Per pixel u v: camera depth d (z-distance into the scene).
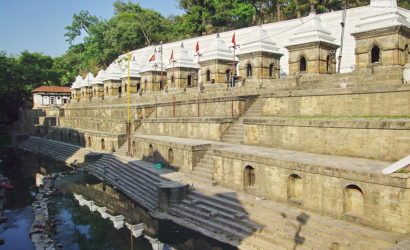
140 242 16.28
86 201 23.12
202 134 24.88
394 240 11.01
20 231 18.58
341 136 16.05
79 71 83.00
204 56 35.62
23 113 68.25
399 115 15.73
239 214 15.16
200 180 19.80
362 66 23.41
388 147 14.47
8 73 69.94
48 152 44.69
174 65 39.31
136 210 20.39
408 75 18.19
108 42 71.00
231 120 23.62
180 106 30.45
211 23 66.62
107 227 18.44
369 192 12.23
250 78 30.22
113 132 36.97
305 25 27.00
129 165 27.05
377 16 22.56
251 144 20.67
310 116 19.34
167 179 20.67
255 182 16.69
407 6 47.41
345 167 13.23
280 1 53.28
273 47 30.52
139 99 40.28
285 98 20.67
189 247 15.00
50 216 20.48
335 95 18.12
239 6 57.47
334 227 12.49
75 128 47.62
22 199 24.83
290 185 15.19
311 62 26.23
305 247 12.36
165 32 73.50
